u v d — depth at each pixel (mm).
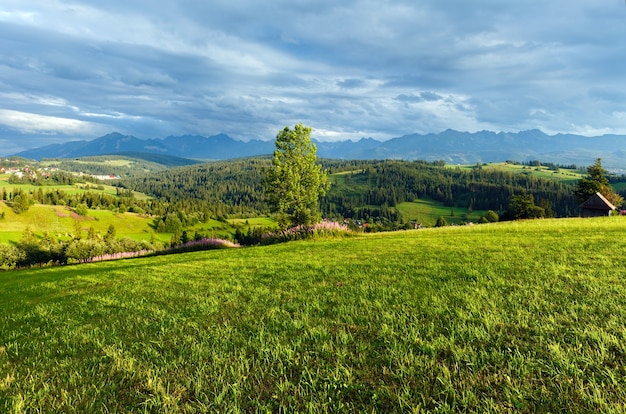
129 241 75312
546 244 12414
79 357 5020
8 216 126312
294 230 28297
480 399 3146
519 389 3217
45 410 3566
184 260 19672
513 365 3641
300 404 3299
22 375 4527
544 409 2920
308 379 3750
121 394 3787
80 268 22781
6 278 21625
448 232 22141
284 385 3596
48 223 129500
